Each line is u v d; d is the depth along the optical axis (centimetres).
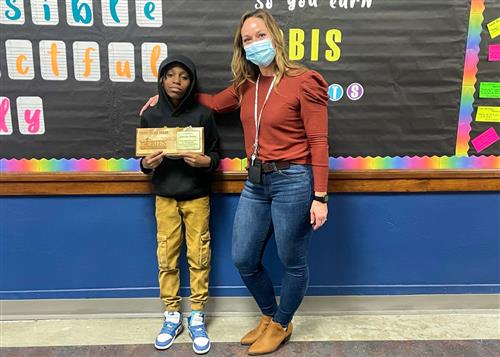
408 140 204
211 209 210
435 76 198
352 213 212
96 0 187
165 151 178
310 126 160
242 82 177
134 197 206
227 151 204
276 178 166
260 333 198
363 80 198
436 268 219
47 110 195
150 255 213
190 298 203
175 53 194
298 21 192
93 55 192
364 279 220
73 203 205
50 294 213
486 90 200
